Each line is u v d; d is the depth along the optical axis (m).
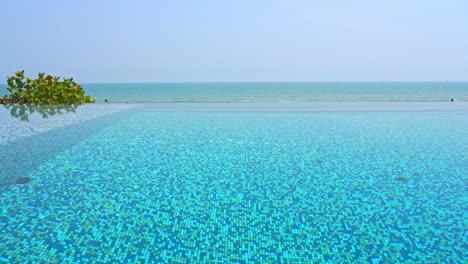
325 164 3.78
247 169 3.57
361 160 3.96
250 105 11.42
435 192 2.85
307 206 2.55
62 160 3.80
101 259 1.79
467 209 2.48
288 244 1.98
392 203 2.61
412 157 4.11
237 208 2.50
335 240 2.03
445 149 4.57
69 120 6.78
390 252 1.90
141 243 1.97
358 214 2.41
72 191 2.80
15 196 2.65
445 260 1.82
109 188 2.89
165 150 4.43
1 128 5.68
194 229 2.16
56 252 1.84
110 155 4.10
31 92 8.80
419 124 6.89
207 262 1.79
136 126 6.41
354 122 7.13
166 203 2.58
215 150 4.46
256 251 1.90
